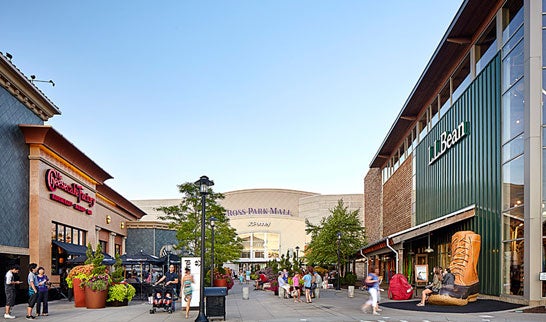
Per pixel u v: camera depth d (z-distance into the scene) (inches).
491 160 955.3
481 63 1043.3
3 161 1051.9
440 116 1337.4
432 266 1407.5
